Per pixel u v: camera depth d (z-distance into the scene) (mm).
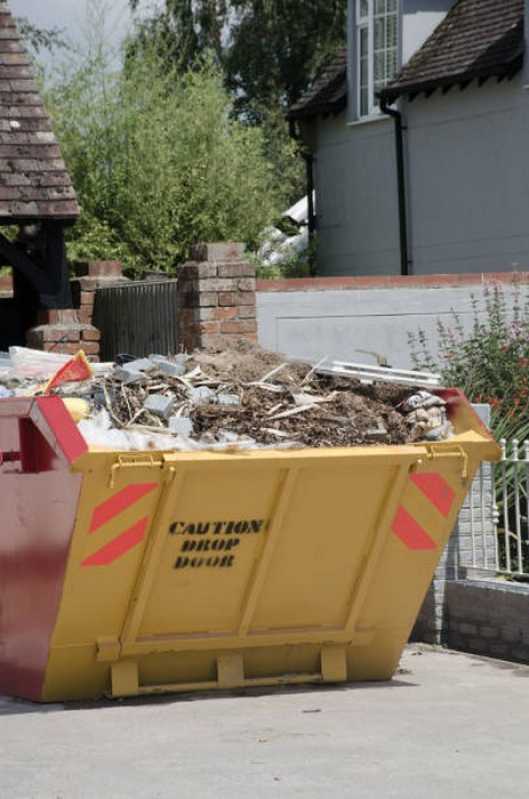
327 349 22234
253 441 13922
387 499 14328
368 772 11211
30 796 10664
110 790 10758
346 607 14820
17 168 24578
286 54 64688
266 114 62031
